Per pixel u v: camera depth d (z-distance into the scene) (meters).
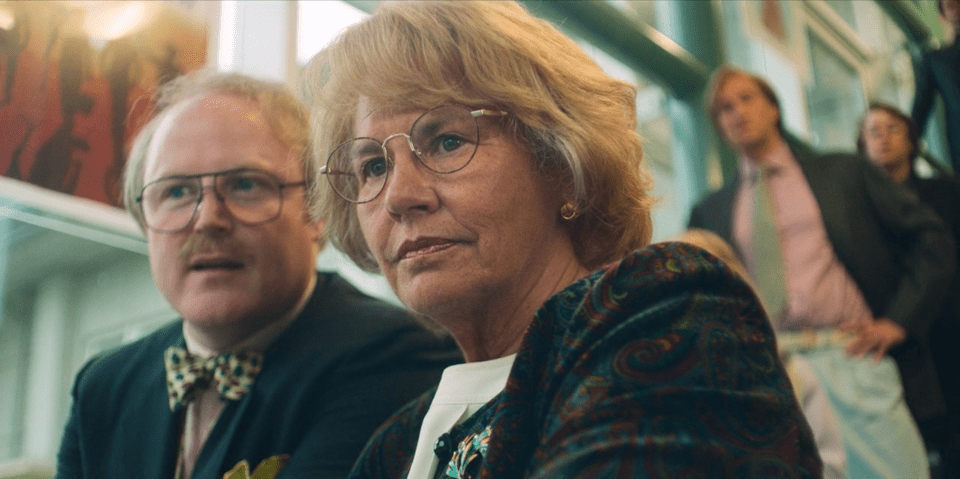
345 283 1.67
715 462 0.57
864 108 5.66
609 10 4.57
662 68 4.89
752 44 5.57
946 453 2.92
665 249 0.73
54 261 3.48
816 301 3.15
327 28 2.66
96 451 1.52
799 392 2.42
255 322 1.47
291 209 1.50
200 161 1.46
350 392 1.38
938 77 4.27
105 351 1.70
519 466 0.72
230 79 1.58
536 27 1.02
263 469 1.32
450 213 0.93
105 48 2.08
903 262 3.13
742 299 0.69
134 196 1.58
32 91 1.94
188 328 1.55
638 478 0.57
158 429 1.46
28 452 3.92
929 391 2.86
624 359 0.65
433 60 0.97
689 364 0.63
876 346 2.88
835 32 5.94
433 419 0.94
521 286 0.96
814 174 3.34
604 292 0.72
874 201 3.20
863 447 2.82
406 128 0.97
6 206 1.91
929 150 5.25
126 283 3.44
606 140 0.98
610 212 1.00
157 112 1.66
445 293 0.92
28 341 3.72
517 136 0.96
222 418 1.41
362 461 1.07
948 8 4.28
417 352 1.45
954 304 3.21
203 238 1.44
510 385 0.75
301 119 1.55
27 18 1.95
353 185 1.10
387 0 1.05
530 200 0.96
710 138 4.97
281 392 1.40
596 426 0.62
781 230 3.31
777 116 3.54
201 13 2.30
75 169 1.99
